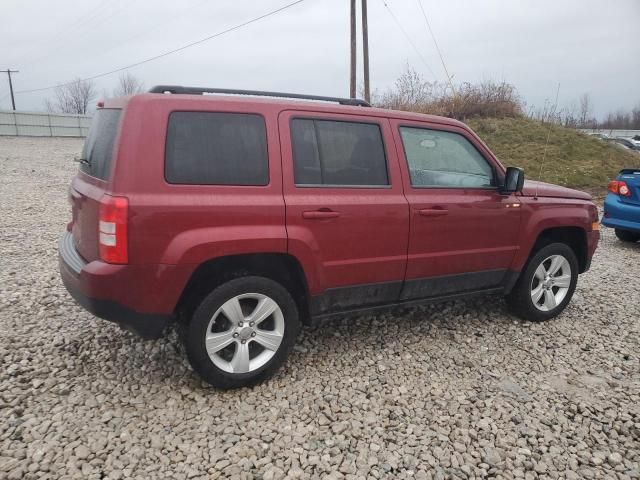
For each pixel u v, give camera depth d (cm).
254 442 275
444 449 279
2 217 844
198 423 291
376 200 356
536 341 423
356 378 349
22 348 370
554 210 450
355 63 2055
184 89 321
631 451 283
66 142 3209
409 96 2103
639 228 759
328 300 354
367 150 361
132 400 309
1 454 256
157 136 288
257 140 318
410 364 373
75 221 342
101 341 385
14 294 477
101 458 257
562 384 355
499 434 293
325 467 260
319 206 331
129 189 280
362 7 2038
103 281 279
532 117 2131
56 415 290
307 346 396
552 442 288
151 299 291
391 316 462
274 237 314
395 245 368
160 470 252
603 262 703
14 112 3534
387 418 305
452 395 334
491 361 385
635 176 773
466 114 2097
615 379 365
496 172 421
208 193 299
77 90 6769
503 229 420
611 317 485
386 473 257
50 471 246
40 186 1234
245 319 323
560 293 473
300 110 336
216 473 251
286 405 312
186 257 291
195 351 309
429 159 393
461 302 504
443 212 384
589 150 1789
